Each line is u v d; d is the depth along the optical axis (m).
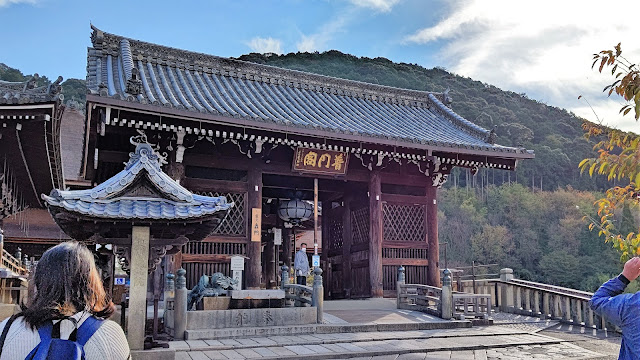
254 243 15.59
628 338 2.98
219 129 14.41
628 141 4.37
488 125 95.81
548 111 119.00
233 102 16.58
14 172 14.30
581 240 69.00
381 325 11.82
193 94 16.62
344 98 20.81
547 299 15.17
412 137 16.45
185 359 8.52
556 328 13.38
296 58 98.50
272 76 19.97
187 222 7.13
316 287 12.02
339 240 20.03
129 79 13.20
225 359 8.52
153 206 7.13
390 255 17.59
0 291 10.74
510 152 17.39
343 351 9.29
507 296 16.62
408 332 11.61
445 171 18.33
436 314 13.41
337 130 15.38
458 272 18.83
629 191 4.47
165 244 7.71
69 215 6.86
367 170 17.72
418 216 18.30
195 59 18.73
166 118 13.73
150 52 18.09
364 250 17.98
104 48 17.53
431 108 22.16
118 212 6.87
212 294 11.91
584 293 14.18
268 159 16.14
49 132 11.29
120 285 12.17
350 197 19.22
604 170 4.43
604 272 62.50
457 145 16.78
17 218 25.23
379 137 15.89
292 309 11.59
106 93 12.64
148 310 13.80
